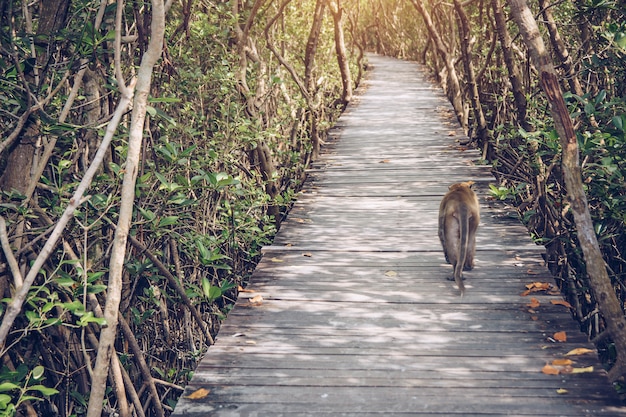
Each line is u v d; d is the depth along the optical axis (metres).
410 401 3.96
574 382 4.13
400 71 29.58
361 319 5.17
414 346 4.68
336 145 12.88
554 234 8.98
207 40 9.80
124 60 6.82
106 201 5.33
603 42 9.25
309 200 9.00
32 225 5.58
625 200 6.66
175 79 8.25
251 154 10.55
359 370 4.36
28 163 4.94
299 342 4.79
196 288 7.09
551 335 4.80
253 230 8.53
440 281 5.92
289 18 15.84
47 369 5.68
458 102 16.77
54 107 5.95
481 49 17.36
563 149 4.50
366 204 8.68
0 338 4.10
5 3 4.98
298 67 16.61
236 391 4.12
